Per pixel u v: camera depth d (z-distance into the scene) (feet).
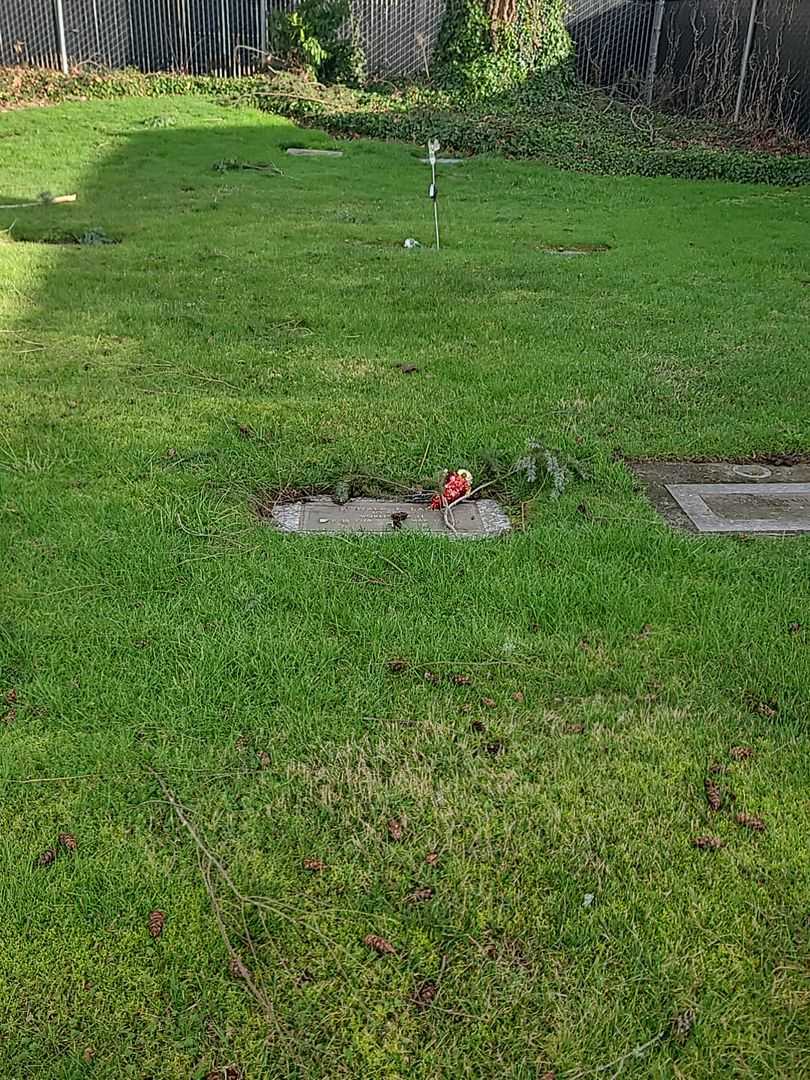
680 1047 5.80
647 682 9.06
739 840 7.25
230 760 7.93
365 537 11.46
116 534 11.37
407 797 7.60
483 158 44.98
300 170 39.60
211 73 57.06
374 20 56.18
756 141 47.44
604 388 16.78
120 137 43.80
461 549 11.25
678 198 37.32
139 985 6.11
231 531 11.59
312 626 9.72
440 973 6.21
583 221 32.27
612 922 6.55
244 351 18.10
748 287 24.16
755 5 48.67
